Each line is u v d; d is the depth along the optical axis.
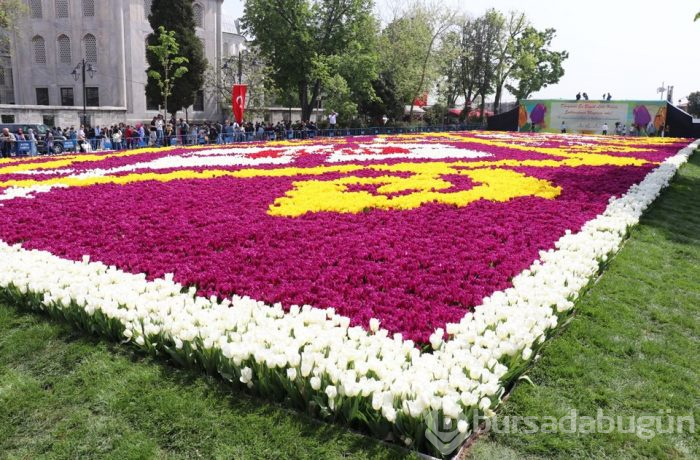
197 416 3.44
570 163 15.13
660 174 12.66
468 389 3.26
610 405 3.61
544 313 4.31
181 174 12.32
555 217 7.95
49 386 3.83
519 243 6.64
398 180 11.08
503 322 4.30
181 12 39.50
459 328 4.07
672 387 3.86
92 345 4.29
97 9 41.19
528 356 3.75
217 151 19.00
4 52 41.72
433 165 13.90
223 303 4.79
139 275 5.20
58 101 42.38
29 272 5.25
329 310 4.32
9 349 4.25
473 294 5.01
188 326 3.95
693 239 7.78
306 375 3.39
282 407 3.51
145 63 42.28
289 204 8.70
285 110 54.12
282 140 29.61
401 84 46.56
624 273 6.14
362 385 3.22
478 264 5.84
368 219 7.77
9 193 9.98
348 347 3.60
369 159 15.61
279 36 41.47
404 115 54.91
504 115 43.09
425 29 46.41
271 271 5.57
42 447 3.24
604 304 5.20
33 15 41.53
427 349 4.09
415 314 4.51
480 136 31.48
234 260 5.95
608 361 4.16
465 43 55.16
